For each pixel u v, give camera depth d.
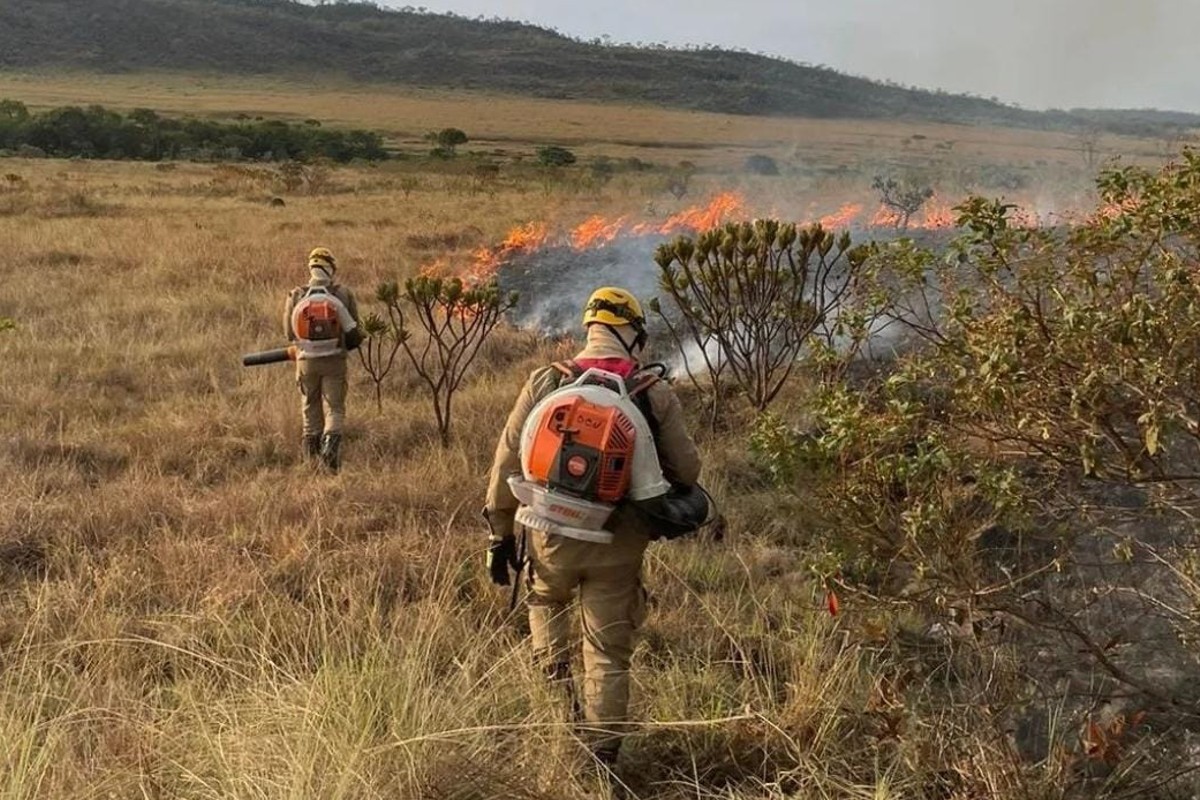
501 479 3.46
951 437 2.93
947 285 3.14
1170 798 2.87
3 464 6.25
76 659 3.96
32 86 119.19
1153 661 3.22
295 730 3.08
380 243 17.39
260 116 92.88
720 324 6.90
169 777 3.08
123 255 15.30
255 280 13.48
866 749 3.30
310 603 4.41
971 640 3.36
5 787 2.86
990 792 2.86
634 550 3.38
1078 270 2.51
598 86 156.12
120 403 7.99
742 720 3.44
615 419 3.21
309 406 6.86
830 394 2.96
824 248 6.80
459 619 4.11
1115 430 2.59
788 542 5.16
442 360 7.07
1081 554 3.54
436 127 90.00
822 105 130.50
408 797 2.95
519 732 3.32
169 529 5.28
